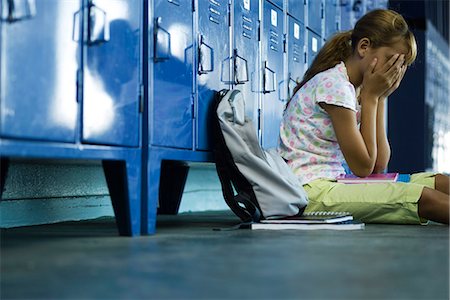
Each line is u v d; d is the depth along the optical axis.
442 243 1.88
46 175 2.88
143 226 2.22
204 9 2.75
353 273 1.32
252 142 2.63
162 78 2.40
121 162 2.17
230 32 3.00
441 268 1.39
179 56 2.54
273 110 3.51
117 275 1.30
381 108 3.12
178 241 1.95
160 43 2.38
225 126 2.59
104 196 3.35
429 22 6.73
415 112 6.49
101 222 2.92
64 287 1.17
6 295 1.11
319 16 4.29
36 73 1.79
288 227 2.41
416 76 6.51
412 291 1.14
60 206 2.99
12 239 2.02
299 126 2.82
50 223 2.86
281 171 2.65
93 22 2.01
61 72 1.89
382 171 3.12
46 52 1.83
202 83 2.73
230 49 3.00
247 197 2.56
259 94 3.32
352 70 2.83
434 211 2.57
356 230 2.35
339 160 2.86
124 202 2.16
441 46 7.81
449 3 8.09
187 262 1.47
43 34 1.82
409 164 6.48
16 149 1.71
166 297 1.09
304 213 2.71
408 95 6.51
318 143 2.80
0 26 1.67
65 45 1.90
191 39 2.64
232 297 1.08
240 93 2.72
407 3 6.51
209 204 4.60
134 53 2.25
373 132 2.75
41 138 1.80
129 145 2.20
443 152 7.77
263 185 2.55
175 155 2.48
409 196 2.59
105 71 2.08
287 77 3.70
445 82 8.16
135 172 2.21
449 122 8.41
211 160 2.82
